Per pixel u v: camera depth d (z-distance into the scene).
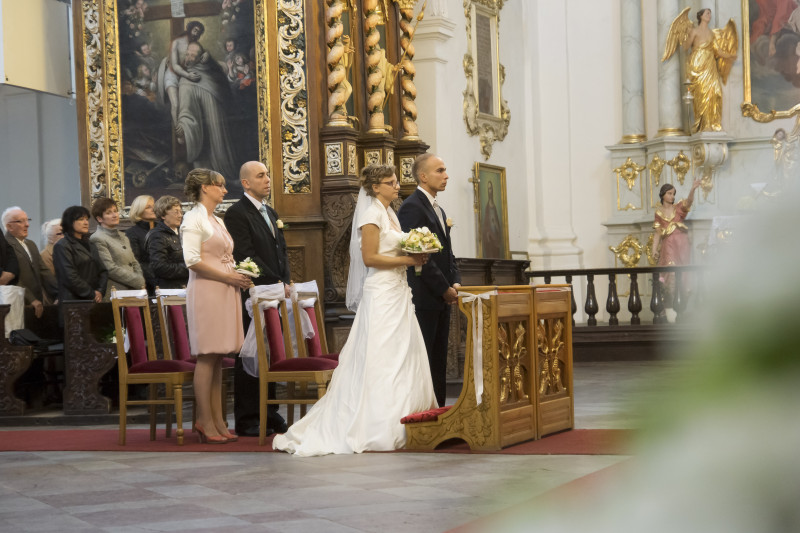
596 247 21.02
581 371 15.16
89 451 8.27
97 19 14.23
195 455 7.81
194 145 13.99
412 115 15.63
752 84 20.52
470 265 14.02
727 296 0.46
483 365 7.39
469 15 18.50
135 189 14.15
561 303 8.50
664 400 0.48
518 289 7.77
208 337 8.22
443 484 5.99
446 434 7.54
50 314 11.91
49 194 18.06
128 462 7.55
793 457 0.45
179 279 10.55
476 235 18.45
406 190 15.38
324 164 13.74
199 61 13.98
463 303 7.46
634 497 0.48
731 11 20.66
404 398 7.76
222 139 13.91
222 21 13.92
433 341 8.35
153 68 14.12
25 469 7.34
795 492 0.44
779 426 0.45
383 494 5.73
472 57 18.58
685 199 19.53
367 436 7.69
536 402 7.98
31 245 11.98
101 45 14.21
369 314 7.88
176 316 9.18
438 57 17.14
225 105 13.91
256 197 9.03
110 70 14.20
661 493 0.47
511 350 7.70
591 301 17.36
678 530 0.46
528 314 7.91
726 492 0.46
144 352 8.91
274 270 8.97
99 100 14.21
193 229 8.20
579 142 21.16
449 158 17.45
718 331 0.46
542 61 21.05
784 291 0.45
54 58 15.72
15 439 9.21
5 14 14.72
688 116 20.67
